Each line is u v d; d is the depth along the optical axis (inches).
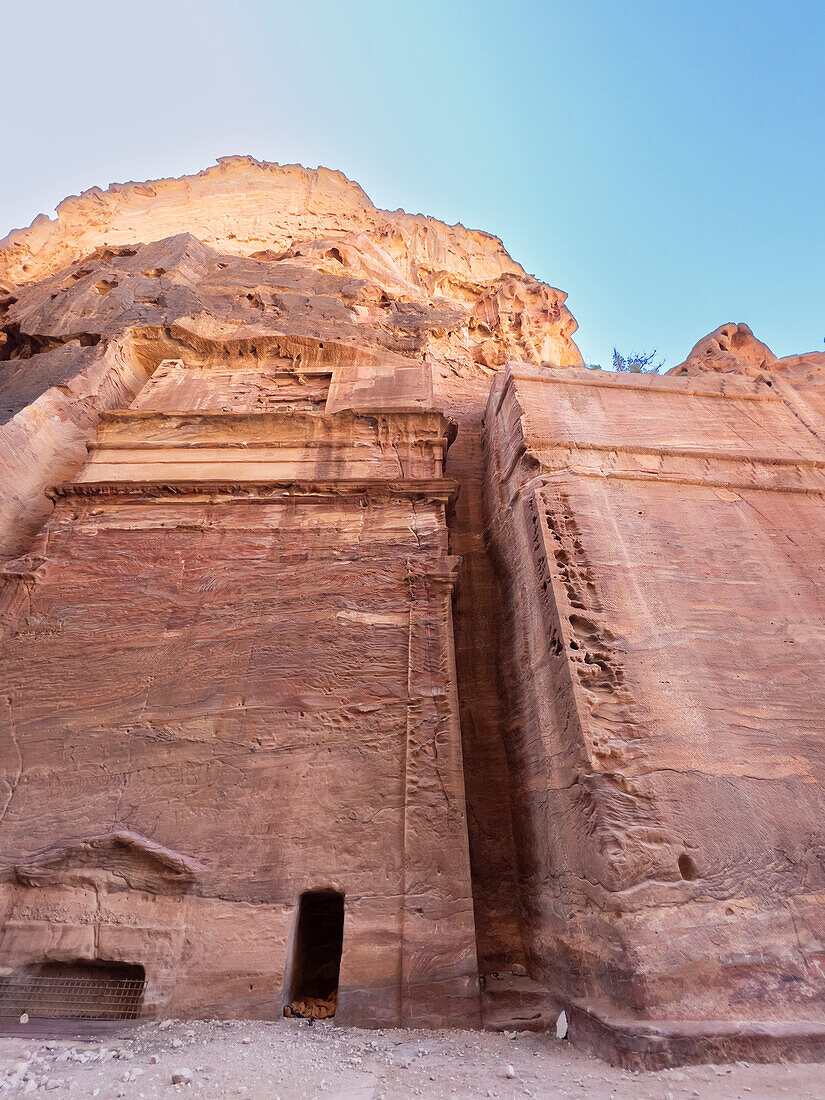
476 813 289.6
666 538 305.6
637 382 421.4
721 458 361.7
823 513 335.9
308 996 225.8
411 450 404.8
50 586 317.7
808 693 251.8
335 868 232.8
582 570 281.0
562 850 227.6
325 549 337.7
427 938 217.3
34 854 236.4
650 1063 148.4
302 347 551.2
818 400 451.8
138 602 313.0
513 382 403.9
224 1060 156.8
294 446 402.9
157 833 240.7
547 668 266.4
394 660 292.0
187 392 486.9
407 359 554.3
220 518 353.1
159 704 277.6
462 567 394.9
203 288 676.7
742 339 643.5
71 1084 139.6
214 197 1190.9
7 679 284.7
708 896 190.9
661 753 221.6
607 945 183.6
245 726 269.6
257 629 302.5
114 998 210.7
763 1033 157.5
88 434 476.4
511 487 369.1
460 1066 156.3
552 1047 177.0
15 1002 209.3
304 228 1099.3
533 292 907.4
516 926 259.3
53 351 538.3
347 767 257.9
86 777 256.2
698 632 265.6
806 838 209.9
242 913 222.1
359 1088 137.9
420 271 997.8
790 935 188.2
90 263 751.1
